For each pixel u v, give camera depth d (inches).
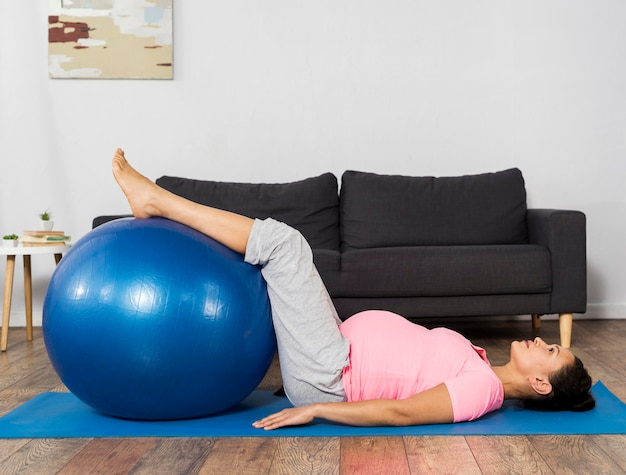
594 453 83.9
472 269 154.3
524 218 176.7
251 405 106.7
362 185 176.6
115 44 185.0
